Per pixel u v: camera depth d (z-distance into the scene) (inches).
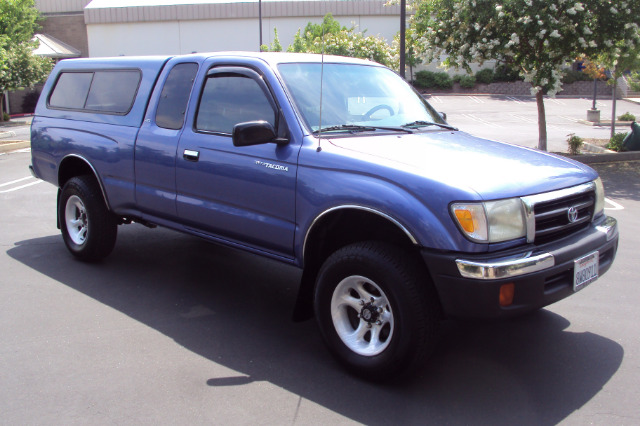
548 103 1400.1
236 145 148.5
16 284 207.8
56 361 150.9
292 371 147.6
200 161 175.0
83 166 232.1
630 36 457.1
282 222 156.4
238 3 1594.5
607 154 520.4
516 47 481.7
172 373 145.6
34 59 1064.8
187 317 182.1
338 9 1590.8
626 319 179.8
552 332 170.6
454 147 156.6
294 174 150.9
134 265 232.1
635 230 291.7
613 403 131.7
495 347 161.2
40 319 177.6
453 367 149.6
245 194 163.9
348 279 141.3
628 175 455.8
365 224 148.6
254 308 191.0
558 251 131.6
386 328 142.1
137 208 203.9
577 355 155.8
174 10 1599.4
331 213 144.6
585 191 145.8
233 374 145.6
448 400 133.3
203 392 136.4
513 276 123.1
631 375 144.6
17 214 322.0
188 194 181.9
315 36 949.2
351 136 157.6
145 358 153.5
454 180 129.6
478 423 124.0
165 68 198.8
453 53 520.4
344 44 781.9
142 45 1633.9
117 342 162.9
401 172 134.2
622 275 221.0
